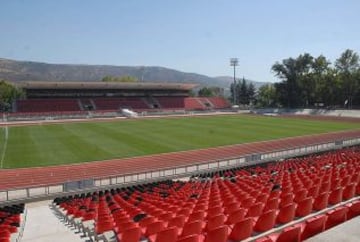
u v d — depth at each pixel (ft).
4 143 147.84
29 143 147.43
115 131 182.29
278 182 58.34
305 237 21.97
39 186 82.17
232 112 307.17
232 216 32.86
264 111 312.09
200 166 105.29
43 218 62.49
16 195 80.38
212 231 24.90
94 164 111.24
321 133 175.42
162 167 107.34
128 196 73.41
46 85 278.87
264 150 133.49
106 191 84.12
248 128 194.70
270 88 401.90
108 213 48.80
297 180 57.11
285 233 19.71
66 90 295.48
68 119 245.04
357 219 22.39
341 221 25.02
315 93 329.11
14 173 101.04
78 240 43.88
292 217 31.65
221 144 144.87
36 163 112.57
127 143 146.41
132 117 261.24
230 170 102.01
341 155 106.83
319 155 116.47
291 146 140.87
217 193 53.36
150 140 153.79
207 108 325.62
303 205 32.94
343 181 48.80
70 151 130.52
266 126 203.92
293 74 340.80
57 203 74.74
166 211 44.86
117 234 36.17
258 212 35.32
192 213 35.58
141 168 106.42
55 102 280.92
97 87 297.12
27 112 260.83
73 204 70.90
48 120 238.07
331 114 276.00
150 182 90.79
